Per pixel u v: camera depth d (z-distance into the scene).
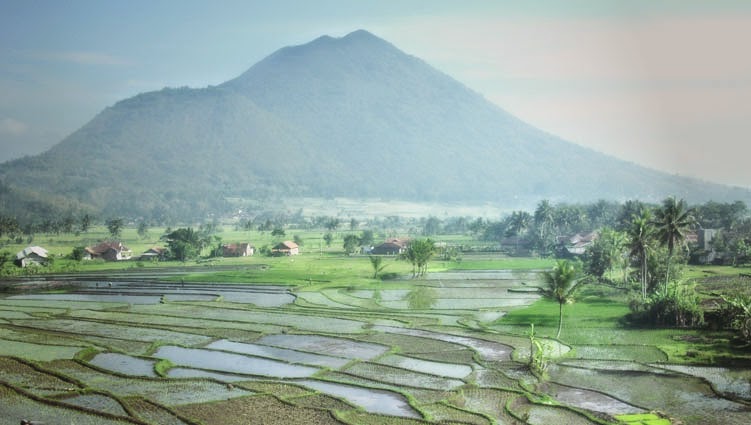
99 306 136.00
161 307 134.25
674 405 68.06
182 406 69.06
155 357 89.88
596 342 95.88
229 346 98.00
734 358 85.31
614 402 69.69
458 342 99.12
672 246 127.50
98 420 64.75
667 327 105.06
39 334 105.62
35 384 76.69
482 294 149.62
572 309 122.69
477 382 78.00
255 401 70.69
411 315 122.81
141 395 72.25
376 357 90.56
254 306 134.62
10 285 171.25
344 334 105.19
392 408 68.94
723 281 143.25
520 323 112.06
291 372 83.19
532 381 77.94
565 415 65.88
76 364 86.00
